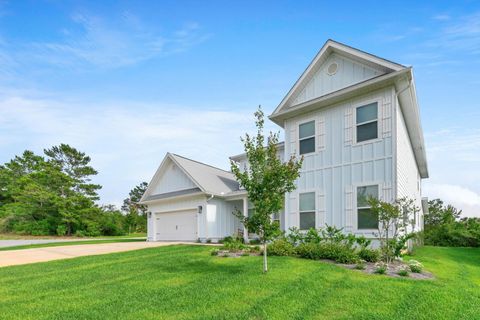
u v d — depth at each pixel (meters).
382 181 10.88
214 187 19.55
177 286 6.22
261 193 7.59
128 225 40.62
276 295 5.50
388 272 7.57
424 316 4.62
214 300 5.27
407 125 14.27
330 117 12.70
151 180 23.33
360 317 4.55
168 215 21.86
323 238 10.41
